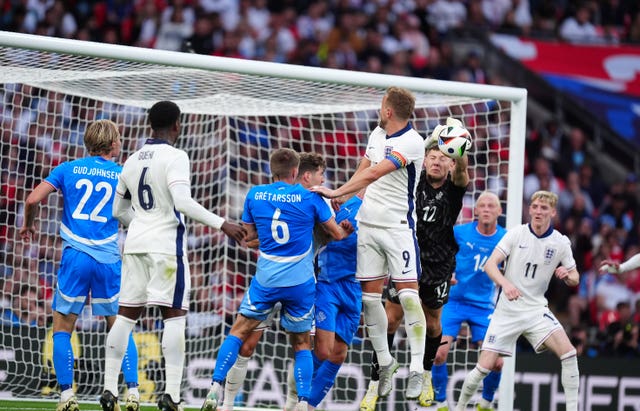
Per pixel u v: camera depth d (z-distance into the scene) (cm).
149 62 2459
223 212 3969
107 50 2423
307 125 4322
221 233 3750
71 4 5028
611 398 3372
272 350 3234
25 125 3972
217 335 3381
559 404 3331
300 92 2806
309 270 2152
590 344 4031
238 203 3825
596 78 5259
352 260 2323
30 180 3900
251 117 4166
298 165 2197
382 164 2102
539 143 5094
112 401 2036
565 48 5278
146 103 3098
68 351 2205
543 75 5244
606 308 4509
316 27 5244
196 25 5066
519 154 2770
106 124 2309
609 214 5059
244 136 4134
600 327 4388
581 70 5262
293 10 5256
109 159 2322
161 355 3177
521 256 2512
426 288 2452
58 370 2192
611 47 5284
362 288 2238
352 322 2347
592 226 5006
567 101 5203
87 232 2244
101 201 2262
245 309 2150
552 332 2502
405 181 2178
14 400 2912
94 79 2780
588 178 5097
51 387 3038
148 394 3150
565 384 2500
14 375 3011
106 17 5059
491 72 5209
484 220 2872
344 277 2320
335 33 5244
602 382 3369
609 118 5219
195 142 3888
